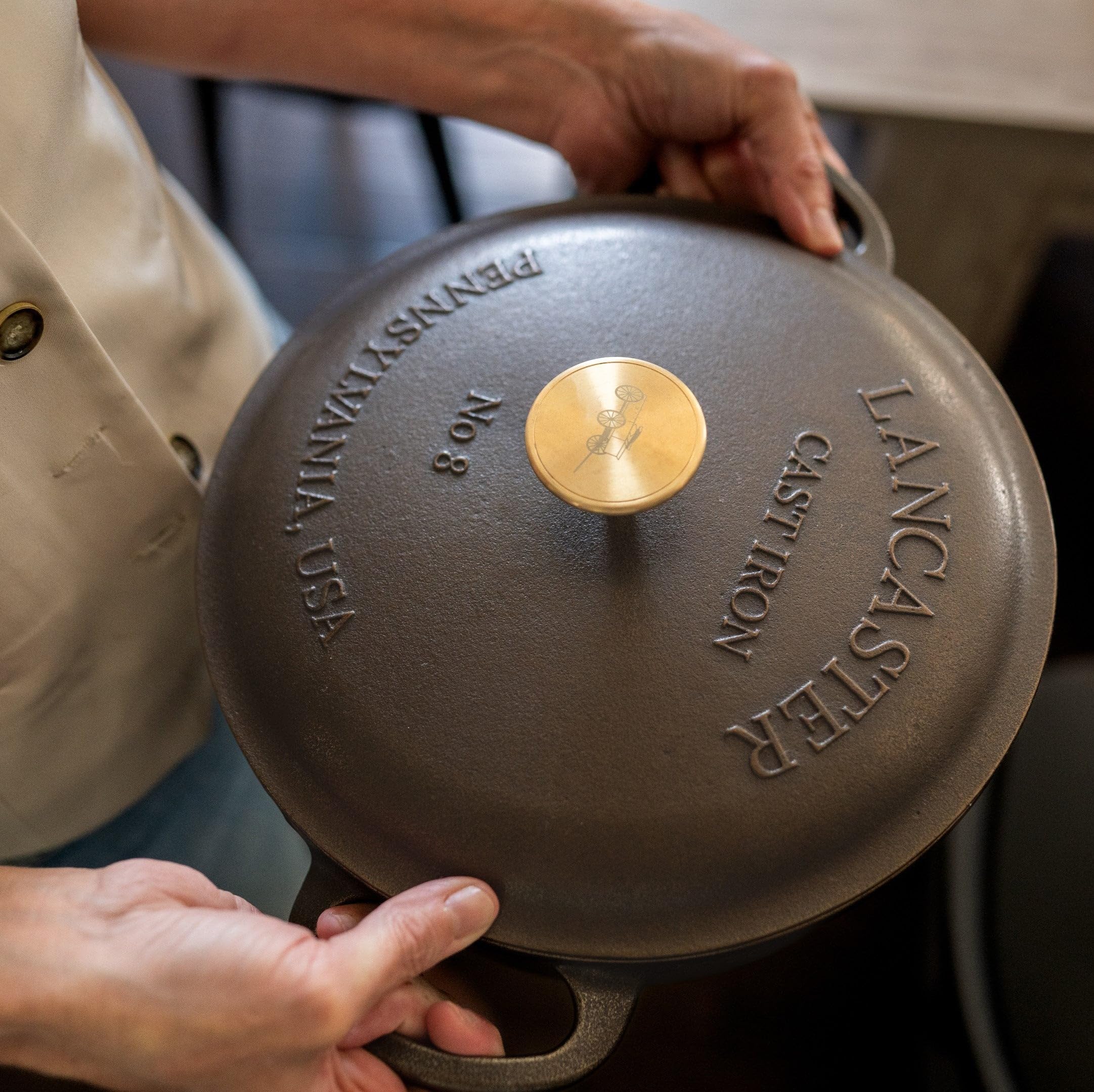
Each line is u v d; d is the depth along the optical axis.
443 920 0.59
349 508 0.68
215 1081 0.61
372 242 2.25
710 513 0.65
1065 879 0.92
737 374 0.70
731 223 0.83
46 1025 0.59
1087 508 1.85
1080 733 0.99
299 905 0.67
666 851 0.60
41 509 0.74
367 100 1.66
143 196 0.87
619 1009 0.62
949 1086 1.04
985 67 1.47
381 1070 0.65
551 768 0.60
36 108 0.71
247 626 0.68
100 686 0.84
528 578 0.63
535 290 0.75
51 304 0.70
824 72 1.45
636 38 0.97
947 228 1.68
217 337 0.98
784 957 1.47
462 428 0.69
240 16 0.99
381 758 0.62
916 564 0.64
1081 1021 0.85
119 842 0.95
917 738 0.61
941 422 0.70
